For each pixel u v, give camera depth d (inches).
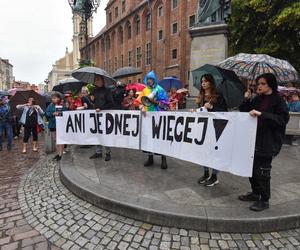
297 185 168.6
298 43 566.9
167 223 132.0
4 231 136.7
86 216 144.9
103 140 222.7
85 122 229.8
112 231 130.4
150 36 1397.6
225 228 126.0
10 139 342.6
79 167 205.9
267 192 133.2
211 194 154.0
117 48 1808.6
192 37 382.3
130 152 255.6
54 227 137.7
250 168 134.4
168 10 1226.0
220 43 361.1
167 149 184.4
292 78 214.7
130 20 1593.3
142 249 116.6
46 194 177.9
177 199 147.0
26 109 322.7
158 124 189.8
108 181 174.6
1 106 337.4
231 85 168.7
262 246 117.0
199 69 188.9
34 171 236.7
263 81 130.6
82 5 392.5
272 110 129.2
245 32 613.3
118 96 313.9
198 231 128.1
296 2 495.8
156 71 1339.8
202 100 172.1
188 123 168.4
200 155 161.6
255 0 537.6
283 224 127.6
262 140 131.1
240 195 150.3
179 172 193.2
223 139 147.7
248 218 126.0
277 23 504.7
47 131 312.0
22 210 160.1
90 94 294.0
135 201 143.9
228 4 407.2
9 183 208.8
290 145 298.4
